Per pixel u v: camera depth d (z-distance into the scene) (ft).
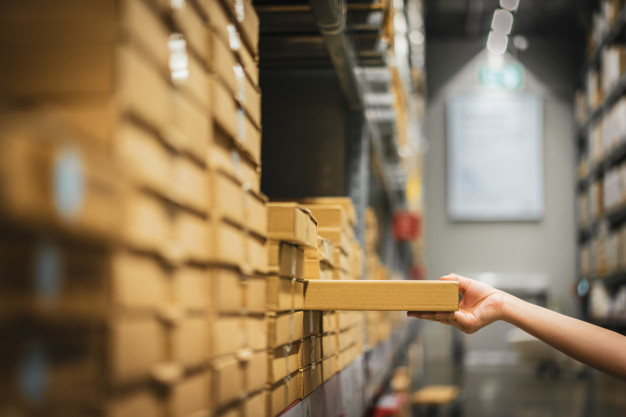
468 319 5.73
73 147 1.88
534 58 53.26
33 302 1.77
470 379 37.99
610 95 32.24
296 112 10.38
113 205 2.05
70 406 1.89
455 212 53.26
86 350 1.95
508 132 53.11
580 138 49.70
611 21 31.91
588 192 40.91
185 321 2.61
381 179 20.01
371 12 8.71
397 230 27.58
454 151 53.52
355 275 9.31
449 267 53.11
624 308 28.84
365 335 10.93
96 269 1.99
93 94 2.25
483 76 53.47
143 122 2.32
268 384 3.91
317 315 5.67
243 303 3.44
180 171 2.63
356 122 10.43
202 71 2.99
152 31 2.44
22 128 1.71
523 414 24.91
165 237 2.45
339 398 6.93
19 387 1.76
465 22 53.16
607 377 37.47
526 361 40.88
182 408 2.55
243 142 3.61
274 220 4.08
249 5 3.92
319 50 9.14
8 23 2.35
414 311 5.67
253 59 4.04
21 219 1.70
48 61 2.29
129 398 2.15
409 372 25.00
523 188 52.80
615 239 30.50
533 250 52.54
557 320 5.74
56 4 2.32
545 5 49.19
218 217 2.99
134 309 2.17
